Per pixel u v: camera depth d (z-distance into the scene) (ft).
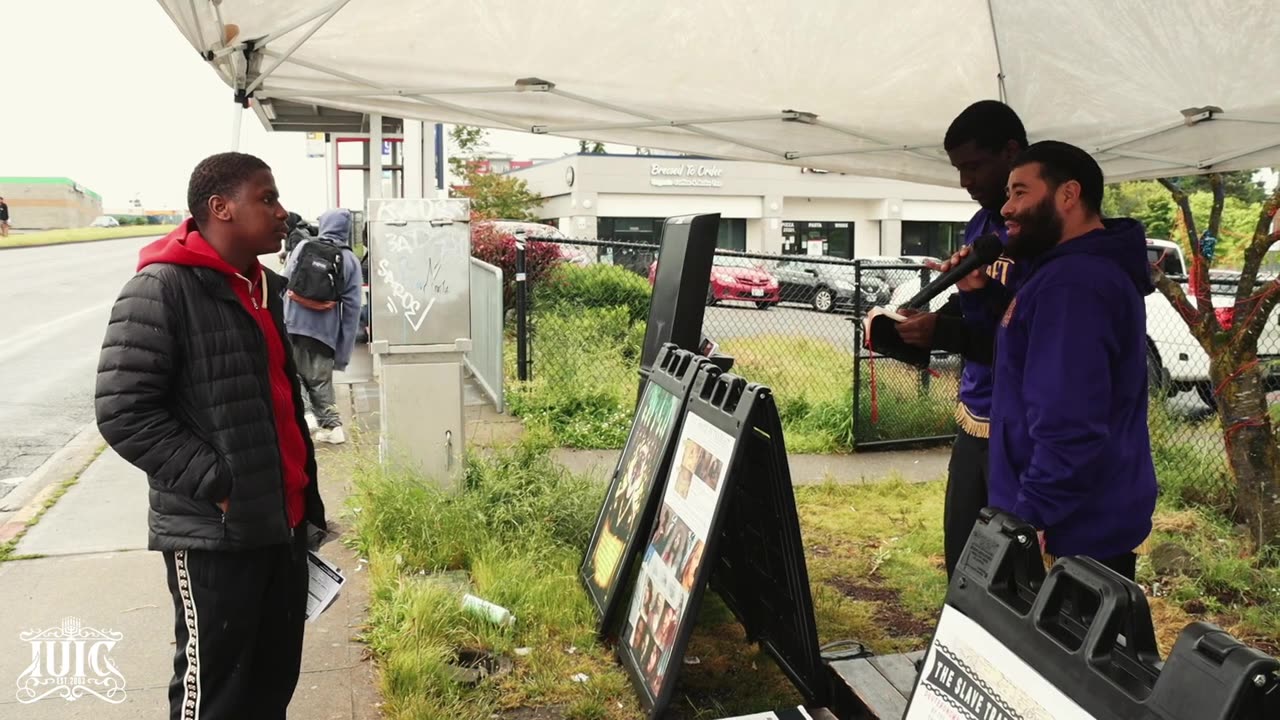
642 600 12.14
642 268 53.36
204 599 8.53
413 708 11.07
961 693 6.48
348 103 15.05
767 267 50.98
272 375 9.31
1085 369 8.16
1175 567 16.20
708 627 14.06
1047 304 8.43
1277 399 29.12
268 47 13.12
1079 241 8.57
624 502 14.02
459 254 17.94
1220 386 17.95
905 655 11.53
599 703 11.60
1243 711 4.56
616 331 35.86
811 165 19.03
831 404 27.81
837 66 15.10
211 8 11.37
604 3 12.91
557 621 13.61
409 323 17.88
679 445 12.43
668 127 16.94
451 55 13.96
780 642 11.87
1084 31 13.93
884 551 17.24
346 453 22.62
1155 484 8.88
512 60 14.30
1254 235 17.88
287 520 8.86
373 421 27.25
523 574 14.74
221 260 8.43
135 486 21.12
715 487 10.85
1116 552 8.55
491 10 12.82
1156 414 23.61
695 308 14.65
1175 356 29.45
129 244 178.70
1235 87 14.17
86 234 224.33
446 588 14.48
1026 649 5.96
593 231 139.85
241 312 8.56
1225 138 16.01
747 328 41.83
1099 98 15.56
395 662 11.98
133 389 8.01
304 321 23.86
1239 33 12.92
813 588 15.31
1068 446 8.13
